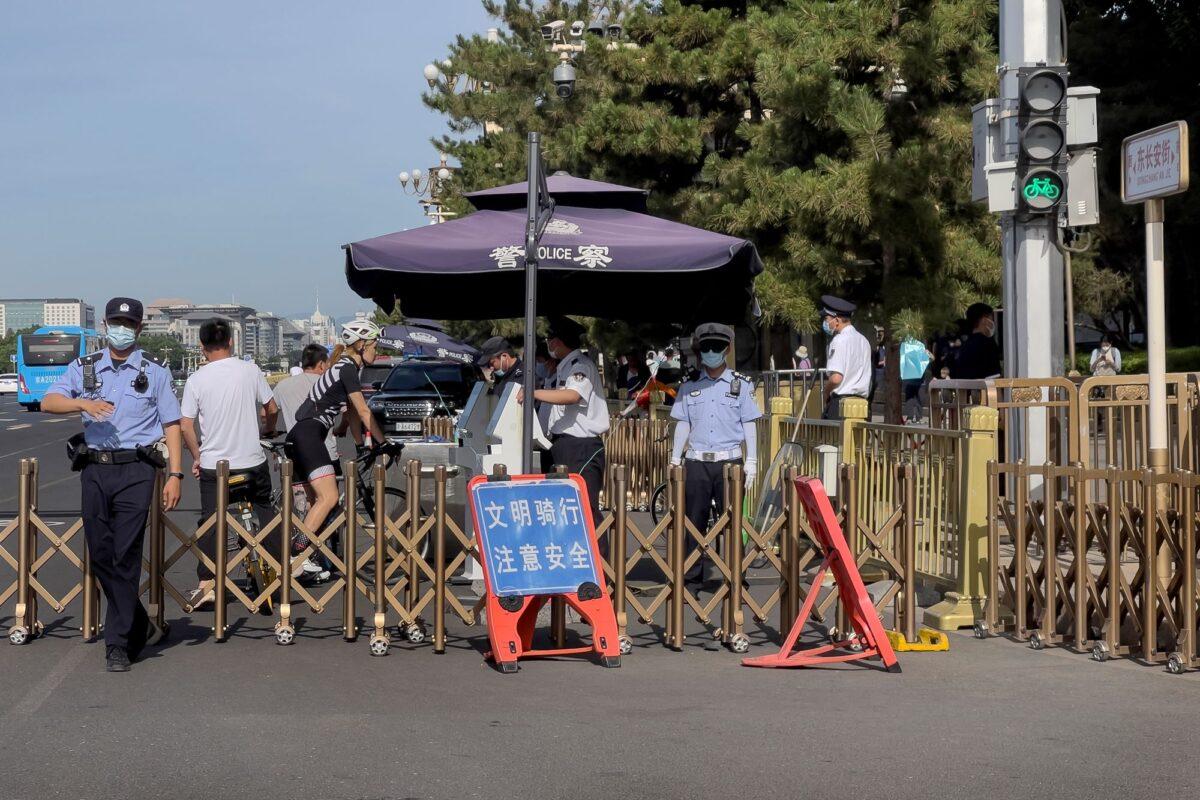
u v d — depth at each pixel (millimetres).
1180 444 9750
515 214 10188
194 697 7094
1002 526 10633
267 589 8711
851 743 6188
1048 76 10727
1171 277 36344
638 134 22656
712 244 9281
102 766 5781
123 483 7707
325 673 7750
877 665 8008
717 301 12336
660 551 13258
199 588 9664
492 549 7961
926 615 9141
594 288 12750
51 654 8195
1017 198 10867
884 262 17438
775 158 19172
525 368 9172
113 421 7758
